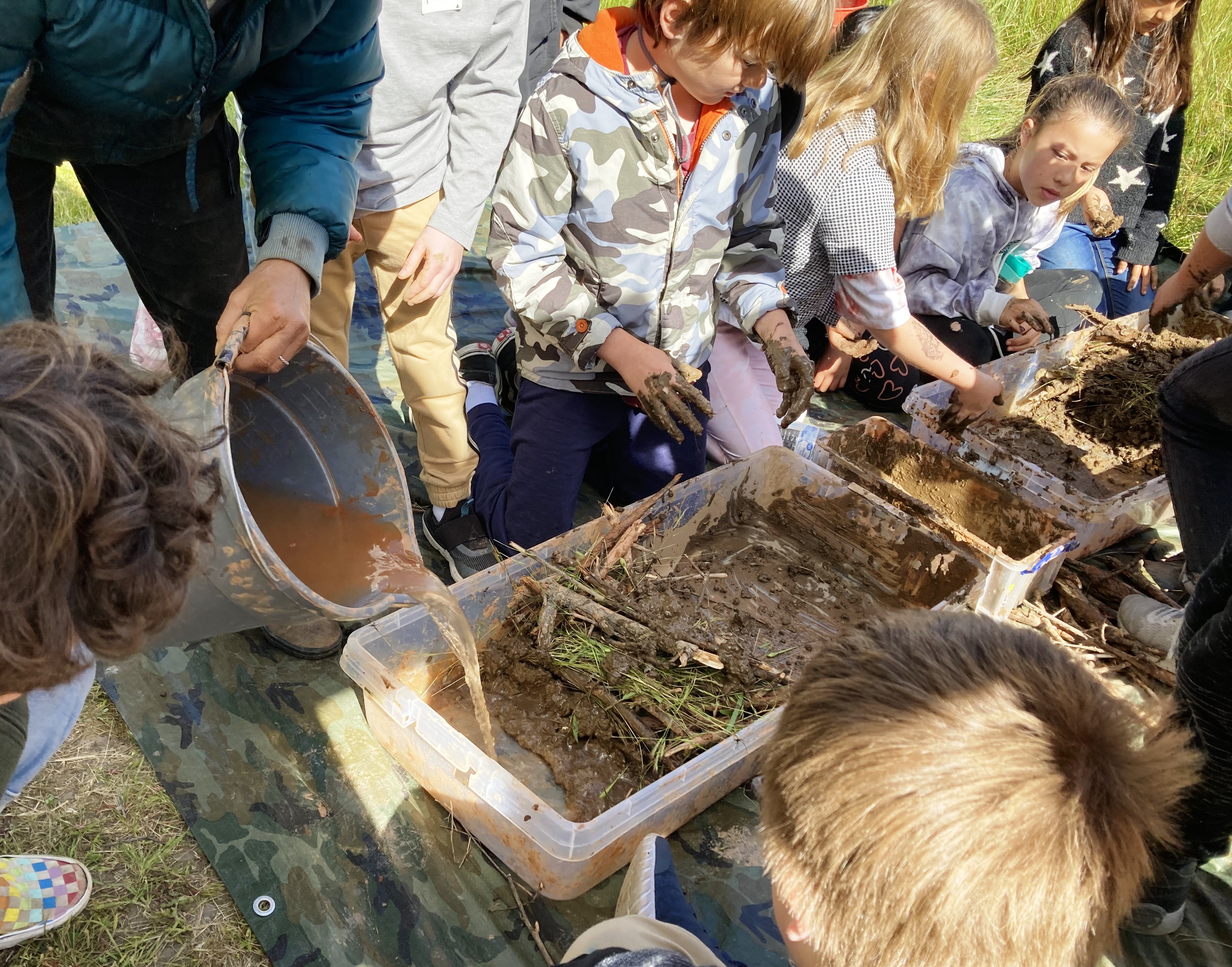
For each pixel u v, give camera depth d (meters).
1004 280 3.68
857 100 2.67
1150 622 2.51
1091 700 0.86
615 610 2.23
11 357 0.84
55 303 2.47
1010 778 0.79
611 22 2.13
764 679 2.15
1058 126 3.01
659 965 0.94
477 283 3.82
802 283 3.08
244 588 1.29
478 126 2.16
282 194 1.66
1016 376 3.18
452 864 1.87
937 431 3.01
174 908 1.72
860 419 3.55
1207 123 5.49
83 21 1.33
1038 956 0.79
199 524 0.97
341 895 1.78
